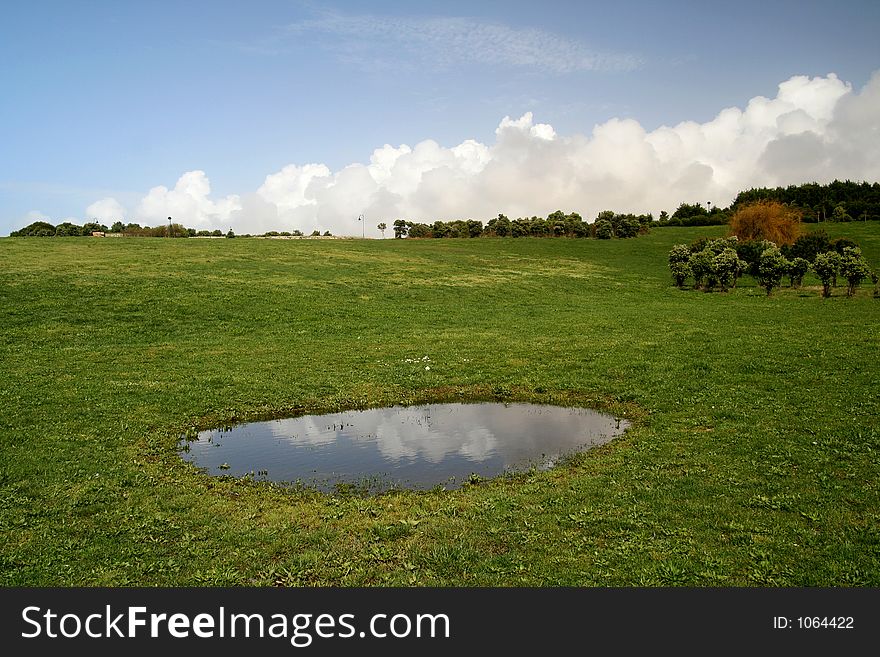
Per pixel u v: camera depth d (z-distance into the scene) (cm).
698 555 921
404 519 1098
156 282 4581
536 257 7875
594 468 1341
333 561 950
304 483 1341
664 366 2302
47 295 3947
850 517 1025
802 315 3753
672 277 6191
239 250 6800
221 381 2248
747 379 2036
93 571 925
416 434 1708
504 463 1451
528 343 2966
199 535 1045
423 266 6544
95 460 1419
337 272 5719
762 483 1188
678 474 1261
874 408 1625
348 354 2772
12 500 1184
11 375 2294
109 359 2648
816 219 12519
